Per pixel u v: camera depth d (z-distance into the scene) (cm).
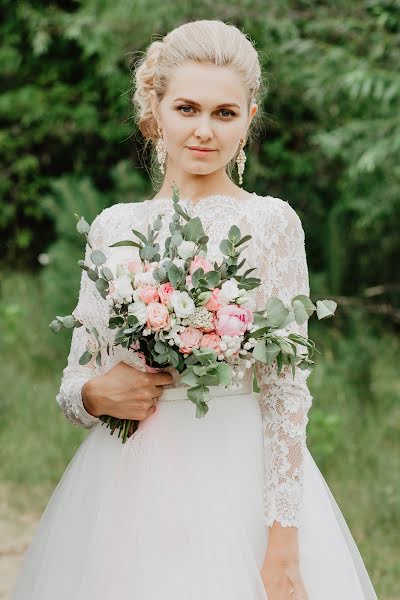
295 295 249
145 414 244
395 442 627
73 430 646
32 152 1189
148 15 839
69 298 831
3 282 1069
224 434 246
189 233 228
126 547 238
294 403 239
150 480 242
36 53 1093
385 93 690
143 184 927
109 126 1105
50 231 1224
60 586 249
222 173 260
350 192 841
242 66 244
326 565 248
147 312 222
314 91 774
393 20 705
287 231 249
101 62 1029
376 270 881
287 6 798
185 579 233
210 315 223
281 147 970
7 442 634
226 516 238
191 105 243
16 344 851
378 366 733
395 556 463
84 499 254
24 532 510
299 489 238
